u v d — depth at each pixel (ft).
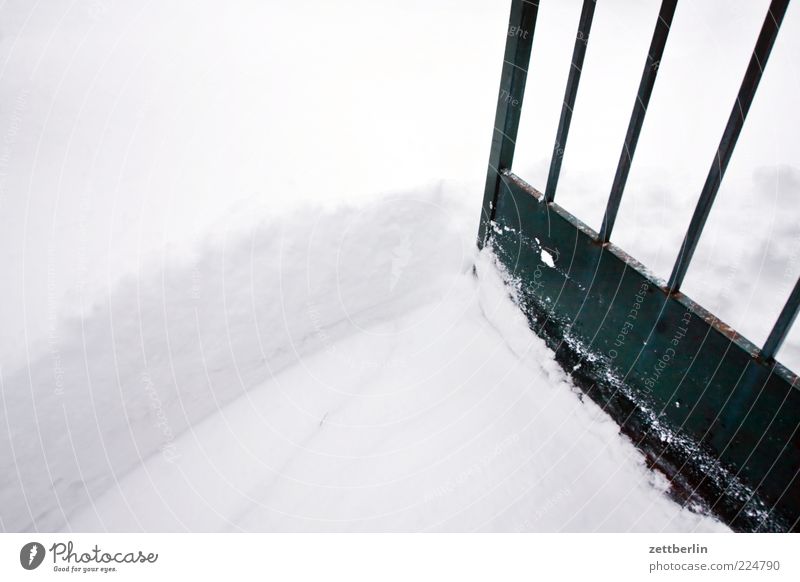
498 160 6.09
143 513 5.11
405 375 6.25
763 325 5.46
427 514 4.96
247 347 6.02
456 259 7.09
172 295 5.54
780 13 3.08
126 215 7.27
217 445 5.68
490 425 5.66
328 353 6.50
